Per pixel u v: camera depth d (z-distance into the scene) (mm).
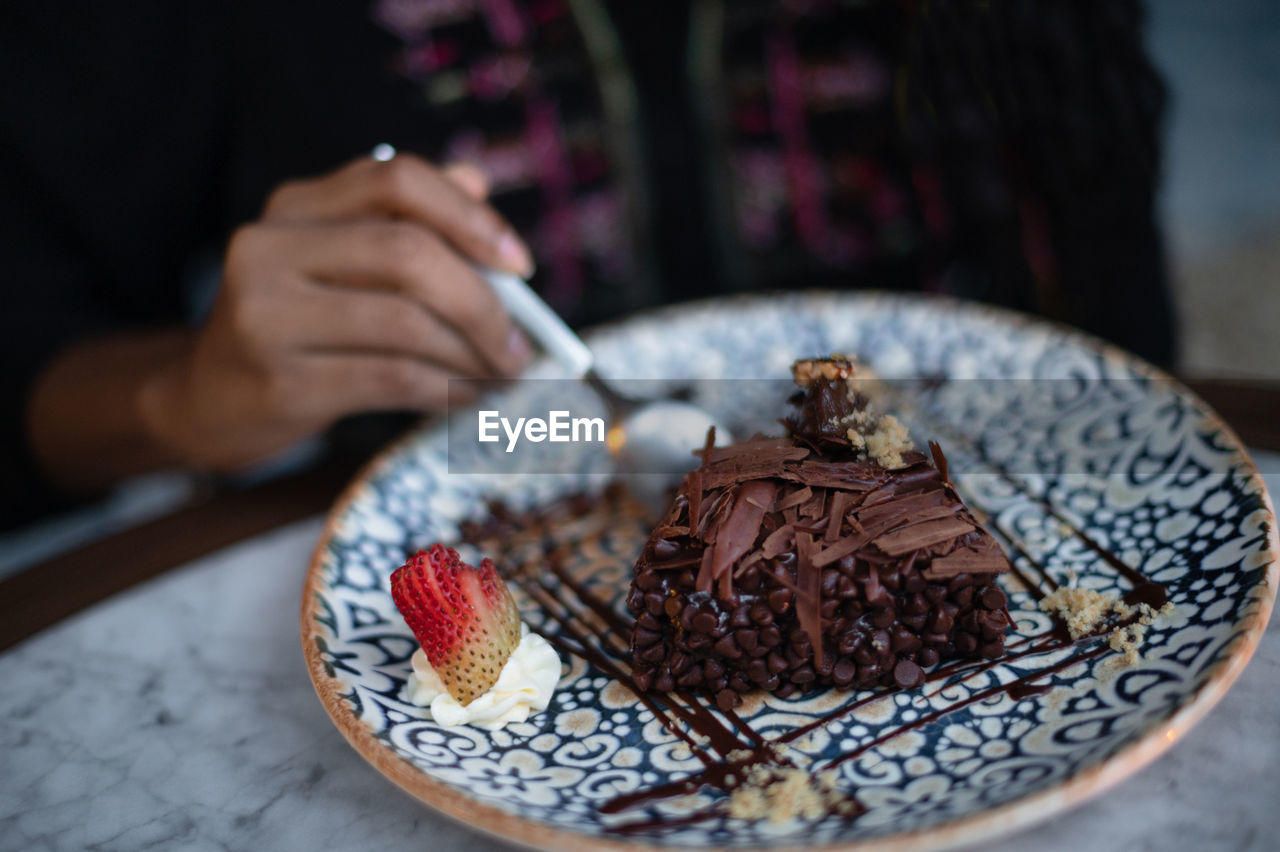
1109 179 543
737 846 288
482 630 351
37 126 580
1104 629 347
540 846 294
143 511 645
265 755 356
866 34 596
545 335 456
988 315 483
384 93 606
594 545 432
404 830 328
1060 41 522
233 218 634
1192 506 373
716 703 354
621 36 607
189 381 502
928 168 571
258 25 598
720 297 646
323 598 378
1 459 571
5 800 348
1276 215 1127
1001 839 302
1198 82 1316
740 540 353
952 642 353
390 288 456
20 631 418
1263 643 345
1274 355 922
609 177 617
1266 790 304
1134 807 306
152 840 330
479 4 601
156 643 404
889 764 323
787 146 611
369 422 621
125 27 586
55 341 586
